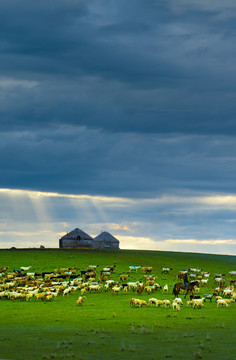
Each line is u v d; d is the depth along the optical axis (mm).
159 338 30000
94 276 84938
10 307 50219
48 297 56500
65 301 55969
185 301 56562
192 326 36719
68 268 95500
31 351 24938
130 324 37750
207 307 50531
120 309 48219
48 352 24672
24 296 57906
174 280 85125
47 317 42281
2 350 25188
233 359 23297
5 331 33031
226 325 37438
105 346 26797
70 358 23172
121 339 29500
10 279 79500
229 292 62812
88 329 34375
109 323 38344
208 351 25438
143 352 25031
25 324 37781
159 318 41719
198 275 97188
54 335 31094
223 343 28188
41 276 88125
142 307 49969
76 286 69938
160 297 60625
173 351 25391
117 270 100000
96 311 46656
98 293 65000
